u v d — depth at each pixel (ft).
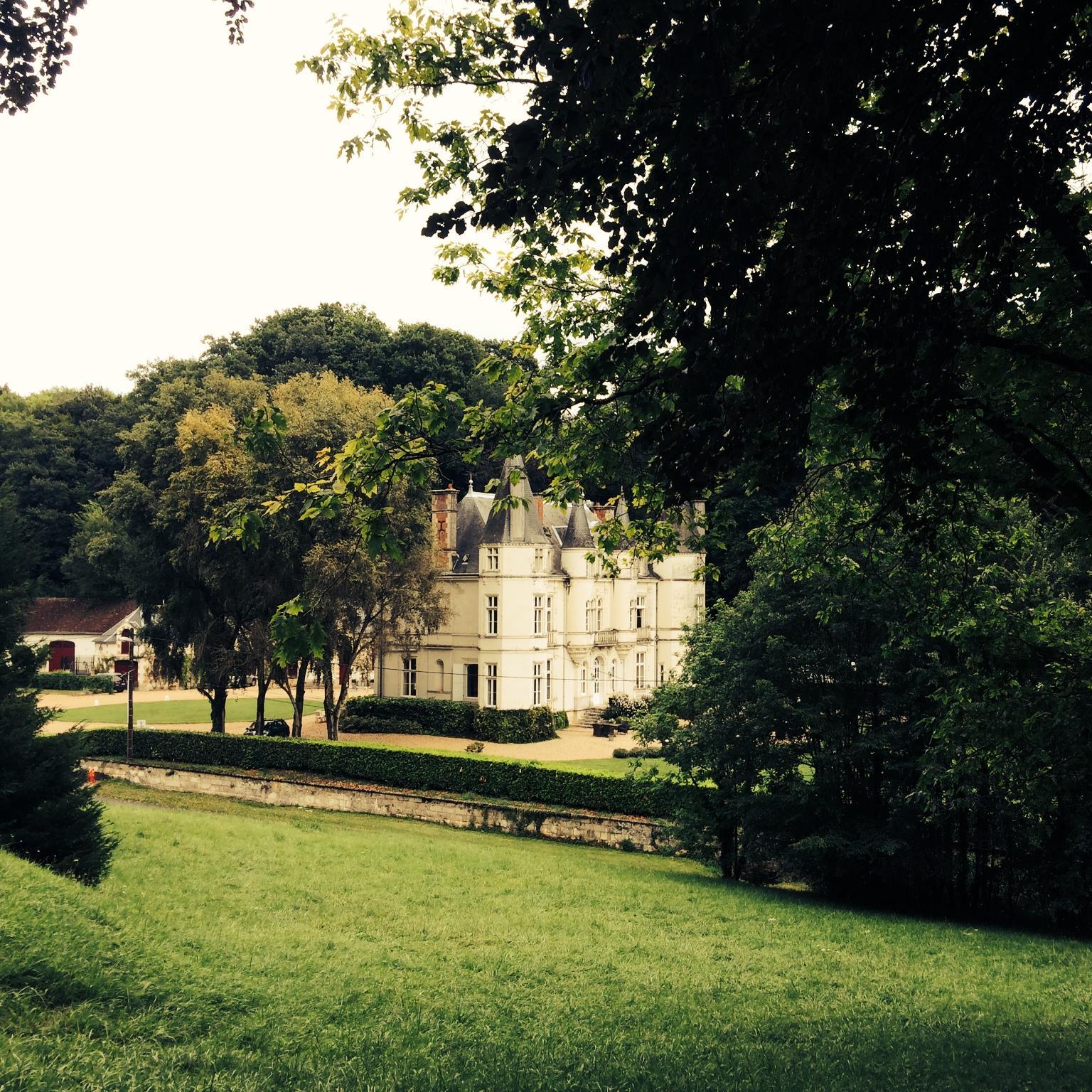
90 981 37.58
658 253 24.52
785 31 24.13
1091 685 45.27
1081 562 66.39
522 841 117.80
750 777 93.61
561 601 208.64
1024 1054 38.75
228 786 141.28
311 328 277.85
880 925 78.43
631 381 40.42
